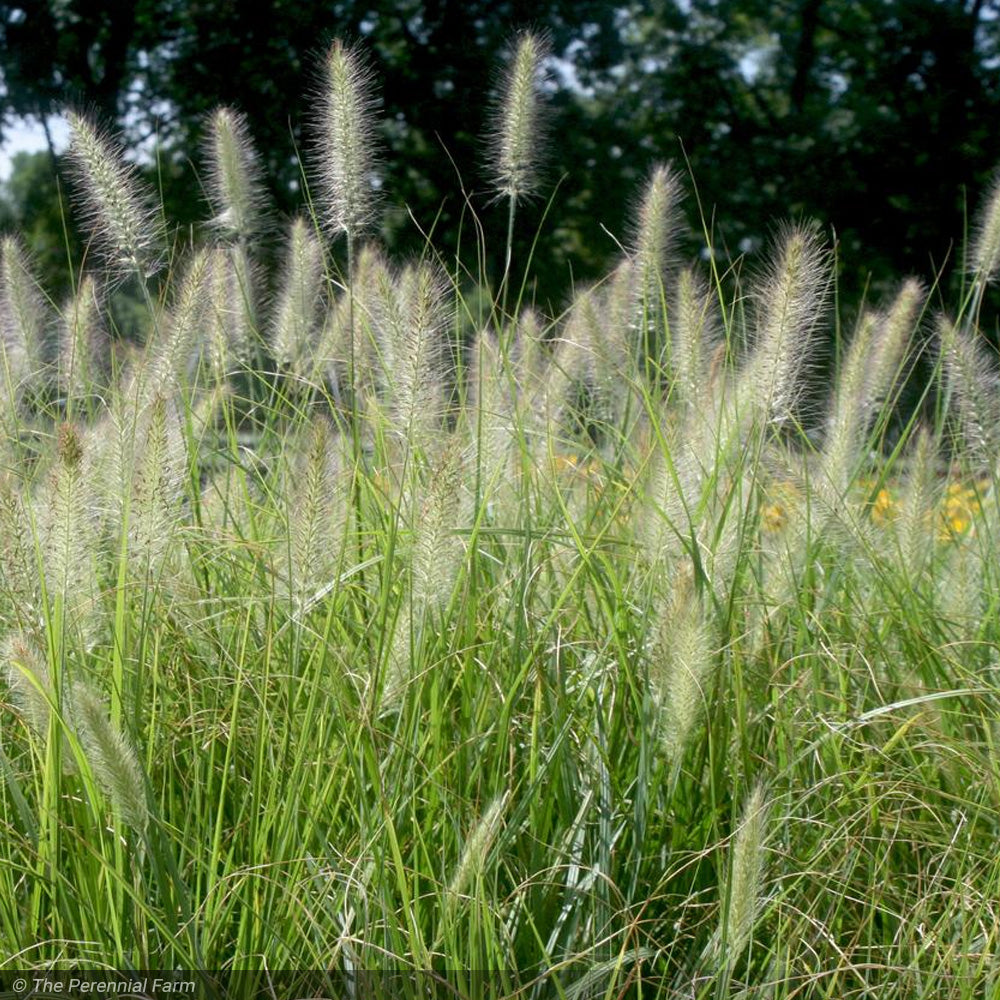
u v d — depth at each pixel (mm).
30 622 2721
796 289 3346
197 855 2645
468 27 15719
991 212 4484
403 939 2639
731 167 16766
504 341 3811
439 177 14680
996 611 3664
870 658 3568
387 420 3699
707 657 2910
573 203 14680
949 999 2582
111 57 15906
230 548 3535
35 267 4504
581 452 3891
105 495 3102
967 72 17812
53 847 2486
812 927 2900
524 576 3090
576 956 2504
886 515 3949
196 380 4219
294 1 15180
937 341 4512
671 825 3066
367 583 3488
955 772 3221
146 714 3002
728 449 3291
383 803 2586
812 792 2934
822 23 17984
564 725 2930
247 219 4473
